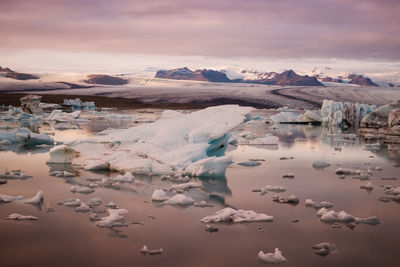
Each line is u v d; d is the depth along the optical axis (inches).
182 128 424.8
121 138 413.7
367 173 366.6
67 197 276.5
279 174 362.9
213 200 270.5
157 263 169.9
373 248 187.5
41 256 177.0
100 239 196.9
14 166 395.5
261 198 275.9
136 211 244.1
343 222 223.8
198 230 210.1
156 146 390.3
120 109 2108.8
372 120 782.5
